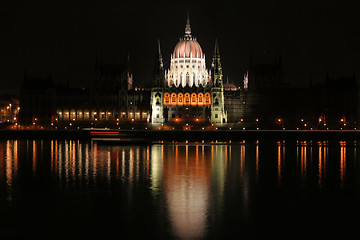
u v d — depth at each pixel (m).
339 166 98.44
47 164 99.94
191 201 62.69
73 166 96.62
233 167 95.88
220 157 114.38
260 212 57.12
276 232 49.72
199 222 53.03
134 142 156.12
